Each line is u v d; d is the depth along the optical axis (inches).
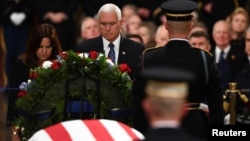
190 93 571.2
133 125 586.9
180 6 570.3
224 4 1162.0
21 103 604.4
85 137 526.3
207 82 578.6
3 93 1200.2
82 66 593.0
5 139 989.8
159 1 1196.5
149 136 372.8
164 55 572.1
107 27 699.4
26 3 1221.7
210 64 578.2
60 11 1204.5
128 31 1070.4
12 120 684.1
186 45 574.2
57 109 594.2
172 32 574.2
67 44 1189.7
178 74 375.6
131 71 700.0
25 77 695.7
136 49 706.8
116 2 1208.2
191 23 576.7
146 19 1197.7
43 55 688.4
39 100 600.4
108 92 594.9
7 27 1226.6
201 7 1163.3
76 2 1209.4
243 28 1028.5
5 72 1224.2
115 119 592.1
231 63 901.8
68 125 537.3
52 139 529.0
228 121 716.0
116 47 705.0
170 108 372.2
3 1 1229.7
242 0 1171.3
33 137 538.6
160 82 374.6
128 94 596.7
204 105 632.4
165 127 372.2
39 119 592.7
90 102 591.2
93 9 1205.7
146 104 378.3
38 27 693.9
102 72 593.6
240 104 724.7
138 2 1204.5
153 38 999.6
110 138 526.0
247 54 907.4
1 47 1229.7
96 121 542.6
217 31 937.5
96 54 598.9
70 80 591.2
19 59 702.5
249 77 828.6
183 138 371.2
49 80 598.9
